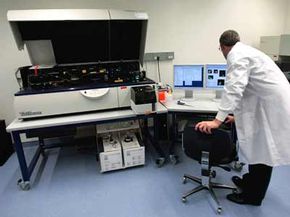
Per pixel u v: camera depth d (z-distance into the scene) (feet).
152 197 6.89
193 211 6.28
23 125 6.70
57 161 9.20
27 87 7.65
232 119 6.38
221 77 8.77
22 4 8.96
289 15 11.71
